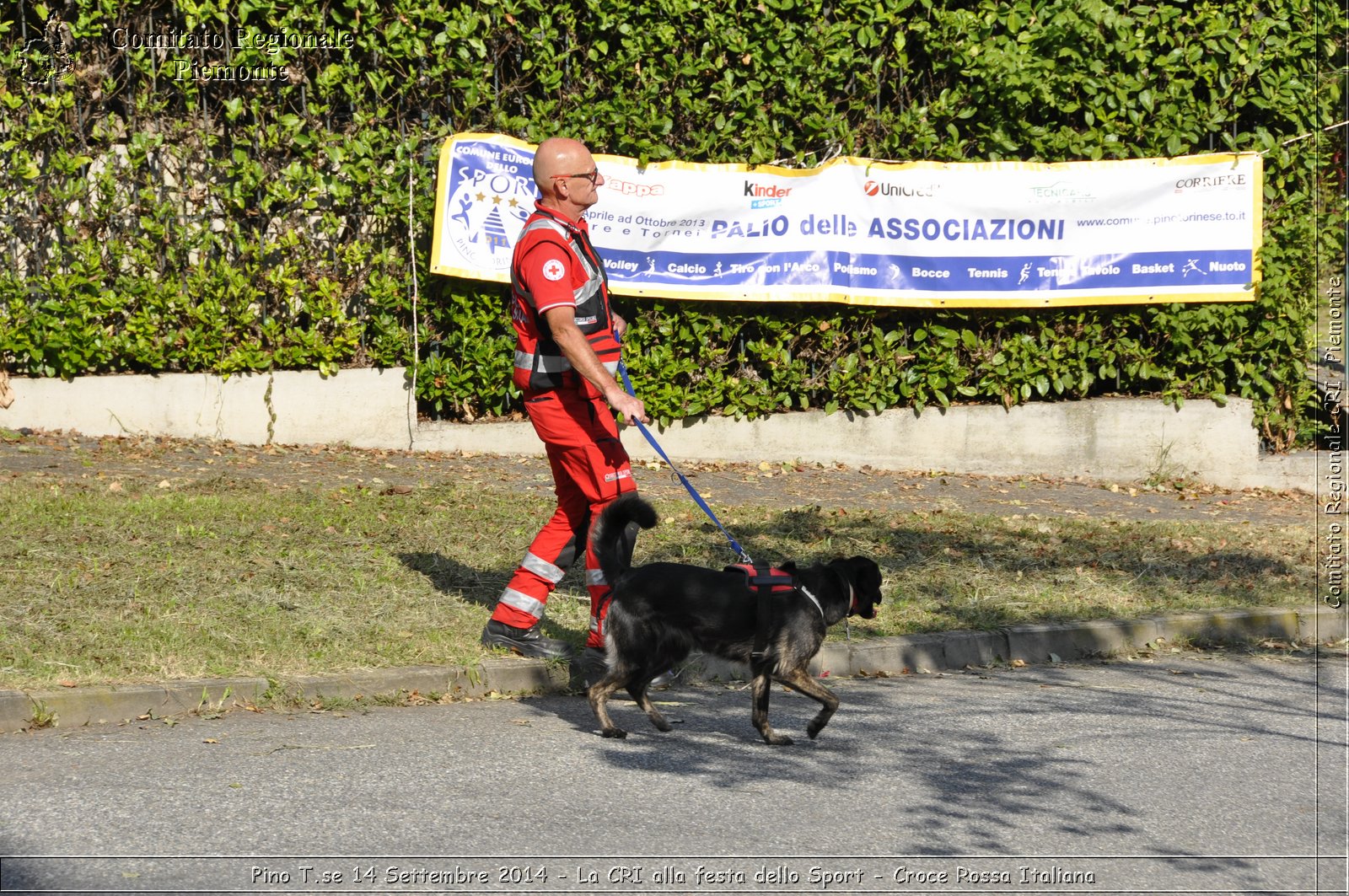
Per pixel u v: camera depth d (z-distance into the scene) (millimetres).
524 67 15375
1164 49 16453
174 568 9703
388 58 15109
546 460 15531
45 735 7074
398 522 11750
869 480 15688
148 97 14836
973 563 11773
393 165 15336
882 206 16078
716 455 16312
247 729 7340
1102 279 16391
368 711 7875
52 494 11609
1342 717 8406
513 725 7727
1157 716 8305
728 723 7980
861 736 7730
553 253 7965
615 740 7496
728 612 7340
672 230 15719
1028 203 16281
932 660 9578
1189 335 16453
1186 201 16359
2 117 14758
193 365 15250
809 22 15820
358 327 15586
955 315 16484
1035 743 7641
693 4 15398
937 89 16344
